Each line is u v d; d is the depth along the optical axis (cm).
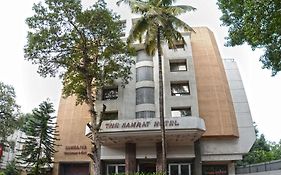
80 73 2686
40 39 2328
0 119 3288
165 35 2502
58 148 3381
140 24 2481
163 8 2519
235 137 3145
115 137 2814
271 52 1527
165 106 3141
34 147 3269
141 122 2733
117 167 3142
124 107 3159
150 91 3219
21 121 3425
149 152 3031
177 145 3059
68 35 2409
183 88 3266
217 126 3128
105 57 2603
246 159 4769
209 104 3247
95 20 2403
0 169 4041
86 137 3353
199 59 3531
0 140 3353
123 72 2753
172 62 3409
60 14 2362
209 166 3186
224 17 1666
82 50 2511
